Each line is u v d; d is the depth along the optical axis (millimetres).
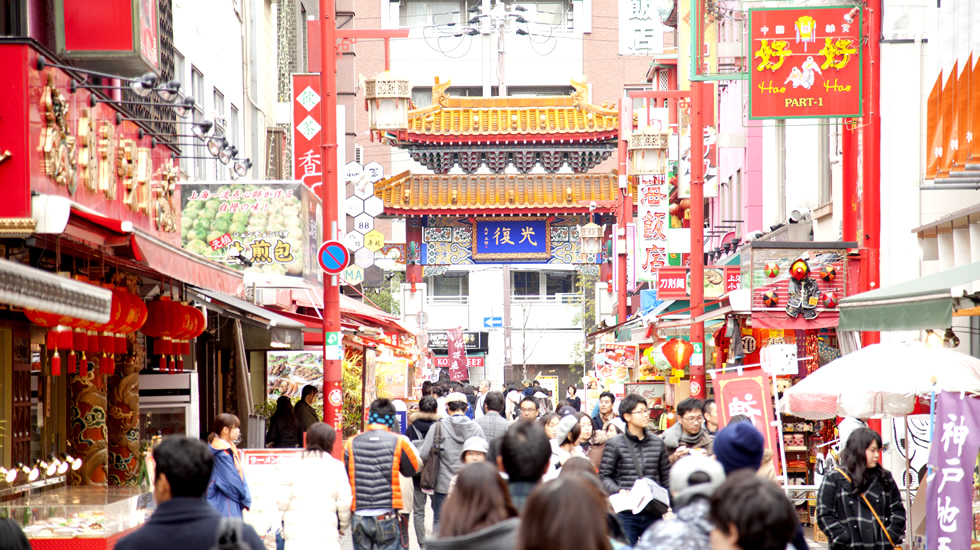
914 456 25500
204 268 17094
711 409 19844
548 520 6914
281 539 19375
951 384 16531
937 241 26750
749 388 19500
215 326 30062
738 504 7203
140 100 19359
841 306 21094
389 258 74875
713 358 39812
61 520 14055
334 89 26297
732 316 27484
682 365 32781
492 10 103375
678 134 54906
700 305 32062
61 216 14008
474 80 105312
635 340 47938
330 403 25812
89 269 17469
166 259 15281
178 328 20234
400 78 29203
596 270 80250
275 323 25234
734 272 35188
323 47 26234
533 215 71812
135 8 17266
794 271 25812
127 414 20344
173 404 21328
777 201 40906
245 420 29047
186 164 29578
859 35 23391
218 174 33875
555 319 93562
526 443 9820
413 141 68938
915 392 16828
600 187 71188
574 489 6988
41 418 18375
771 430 19281
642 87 76938
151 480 17594
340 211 39875
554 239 72250
